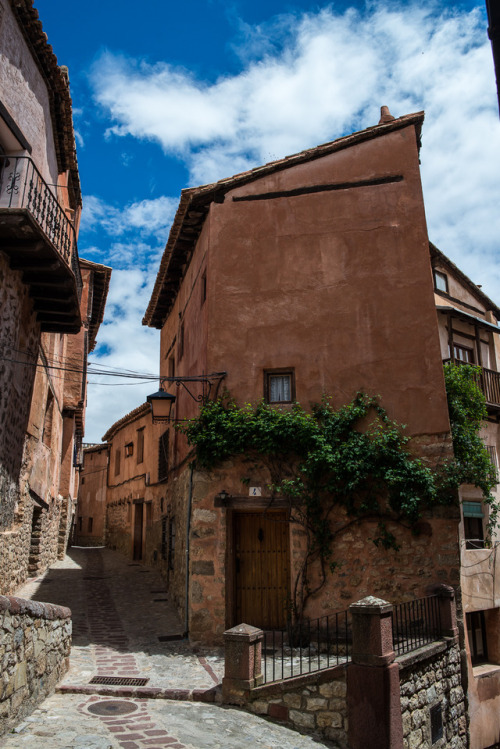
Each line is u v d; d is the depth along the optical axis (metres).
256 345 10.07
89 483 31.08
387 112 11.66
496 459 12.48
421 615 8.32
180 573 10.89
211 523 9.43
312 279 10.23
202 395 10.16
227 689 6.64
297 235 10.47
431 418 9.37
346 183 10.59
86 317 19.16
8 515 9.58
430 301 9.83
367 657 6.06
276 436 9.33
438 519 8.98
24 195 8.08
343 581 8.94
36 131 9.33
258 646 6.82
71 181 14.00
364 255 10.20
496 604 10.98
